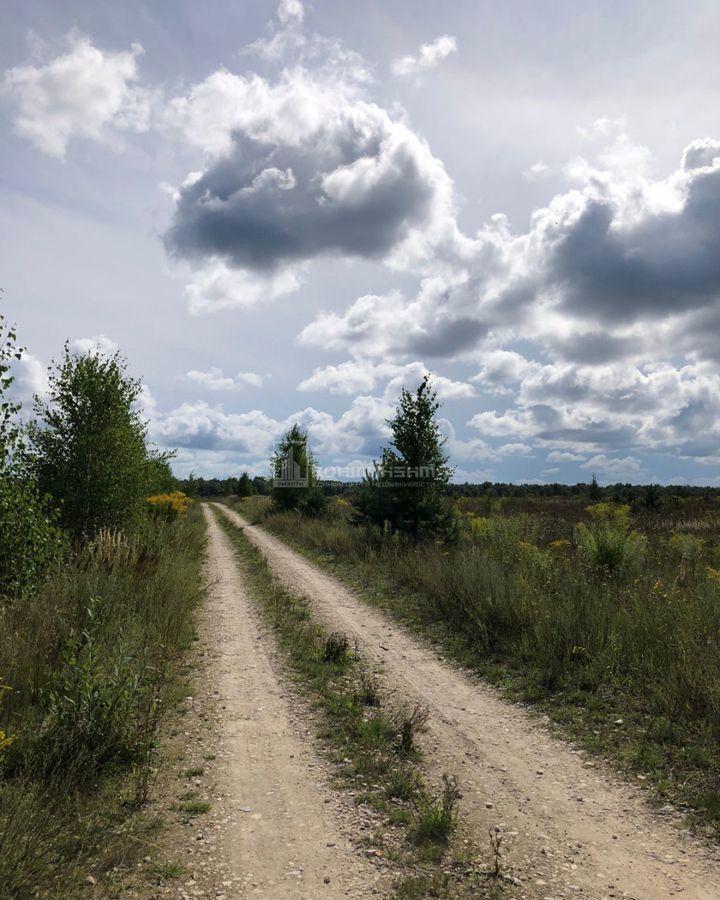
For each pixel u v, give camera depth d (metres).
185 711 6.28
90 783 4.42
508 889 3.45
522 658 8.01
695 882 3.51
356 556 16.70
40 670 5.96
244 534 27.23
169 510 24.86
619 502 37.84
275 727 5.95
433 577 11.83
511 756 5.38
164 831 3.97
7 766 4.35
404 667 8.05
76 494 13.93
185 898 3.28
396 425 17.91
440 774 5.00
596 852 3.85
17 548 8.35
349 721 6.05
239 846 3.84
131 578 10.46
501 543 14.53
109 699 4.99
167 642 8.08
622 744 5.50
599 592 9.72
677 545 14.42
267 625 10.27
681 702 5.96
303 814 4.28
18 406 8.09
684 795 4.54
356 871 3.60
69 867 3.40
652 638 7.42
